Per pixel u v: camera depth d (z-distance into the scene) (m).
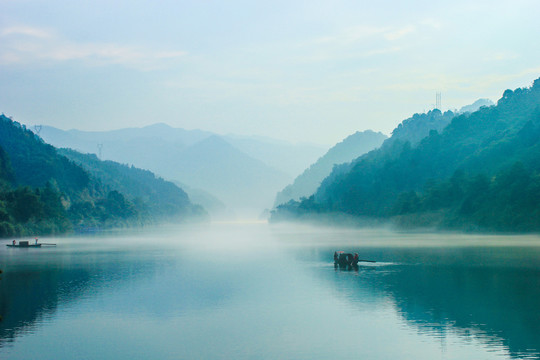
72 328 58.94
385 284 86.88
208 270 109.81
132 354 50.06
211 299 75.00
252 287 85.25
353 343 52.56
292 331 57.19
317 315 64.31
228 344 52.75
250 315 64.50
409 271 103.94
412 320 61.03
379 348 50.91
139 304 71.38
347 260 116.69
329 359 48.06
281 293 79.38
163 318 63.28
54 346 52.38
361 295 76.81
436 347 50.94
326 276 98.06
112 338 55.00
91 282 91.88
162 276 99.75
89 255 150.88
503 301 70.88
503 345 51.22
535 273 98.00
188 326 59.66
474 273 98.94
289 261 129.50
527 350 49.66
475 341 52.56
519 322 59.47
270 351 50.50
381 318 62.31
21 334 56.59
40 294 79.25
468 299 72.56
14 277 99.12
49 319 62.91
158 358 48.91
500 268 106.00
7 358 49.00
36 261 131.75
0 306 70.25
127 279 95.69
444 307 67.62
